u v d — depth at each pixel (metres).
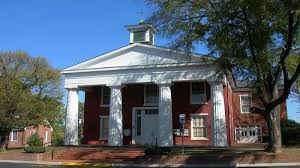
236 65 23.34
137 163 24.00
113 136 30.66
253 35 21.48
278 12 19.72
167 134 29.23
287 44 20.80
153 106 33.66
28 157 27.56
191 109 32.53
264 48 22.12
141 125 33.72
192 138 31.89
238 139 39.91
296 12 18.09
